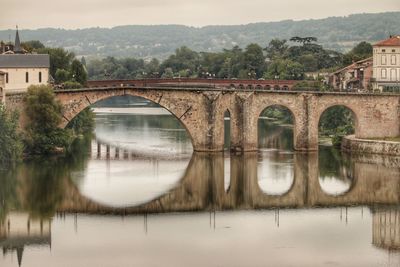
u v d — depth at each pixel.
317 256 132.62
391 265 128.12
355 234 147.00
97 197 175.75
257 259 131.00
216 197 179.25
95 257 132.00
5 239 141.50
